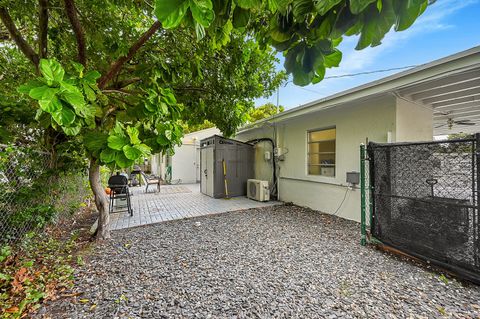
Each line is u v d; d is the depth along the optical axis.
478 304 1.93
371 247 3.22
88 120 1.39
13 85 3.36
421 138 4.22
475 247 2.18
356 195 4.58
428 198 2.58
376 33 0.75
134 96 2.63
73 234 3.69
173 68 2.71
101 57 3.11
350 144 4.64
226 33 1.23
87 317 1.75
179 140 1.92
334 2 0.65
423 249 2.58
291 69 0.98
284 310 1.86
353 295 2.07
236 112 4.14
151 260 2.80
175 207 6.06
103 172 6.61
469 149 2.25
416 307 1.90
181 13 0.60
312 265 2.68
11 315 1.70
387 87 3.49
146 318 1.75
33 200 3.00
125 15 3.21
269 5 0.79
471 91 3.62
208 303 1.95
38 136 3.24
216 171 7.54
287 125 6.65
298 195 6.26
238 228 4.18
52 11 2.67
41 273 2.33
